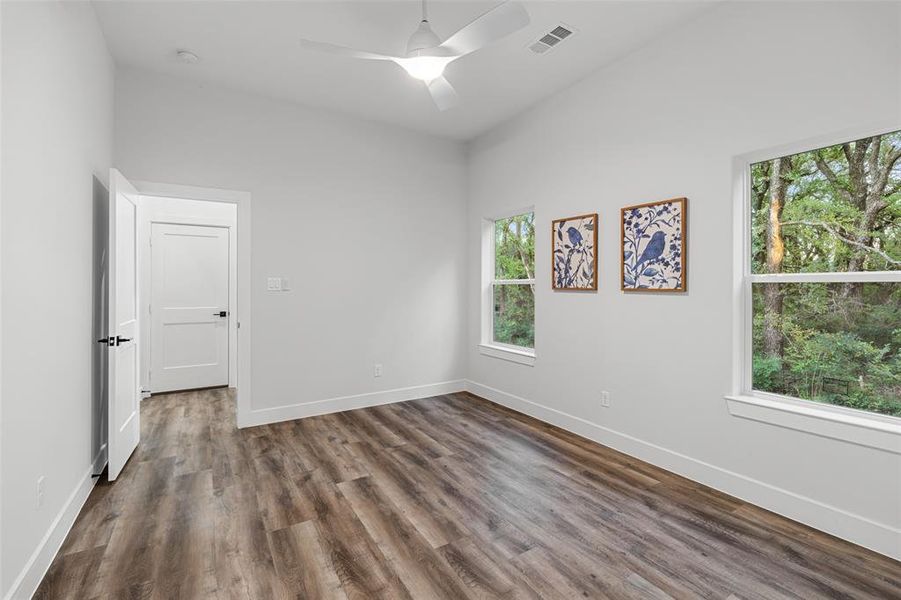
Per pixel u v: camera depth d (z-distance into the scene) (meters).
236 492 2.51
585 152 3.40
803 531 2.11
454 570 1.83
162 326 4.78
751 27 2.35
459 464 2.92
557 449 3.19
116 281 2.61
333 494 2.49
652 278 2.89
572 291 3.54
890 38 1.89
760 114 2.32
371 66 3.23
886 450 1.91
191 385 4.94
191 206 4.92
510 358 4.23
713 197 2.55
